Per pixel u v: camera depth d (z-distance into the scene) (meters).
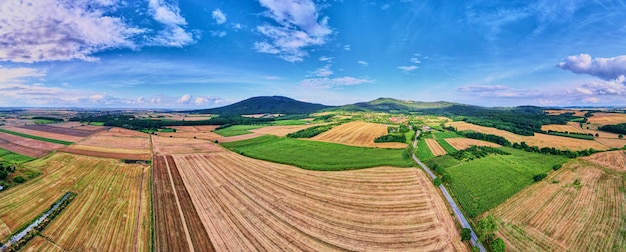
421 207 47.50
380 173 65.56
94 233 38.03
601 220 41.09
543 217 43.16
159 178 61.81
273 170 68.81
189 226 40.22
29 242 35.91
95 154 82.38
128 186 56.06
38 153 81.50
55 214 43.19
